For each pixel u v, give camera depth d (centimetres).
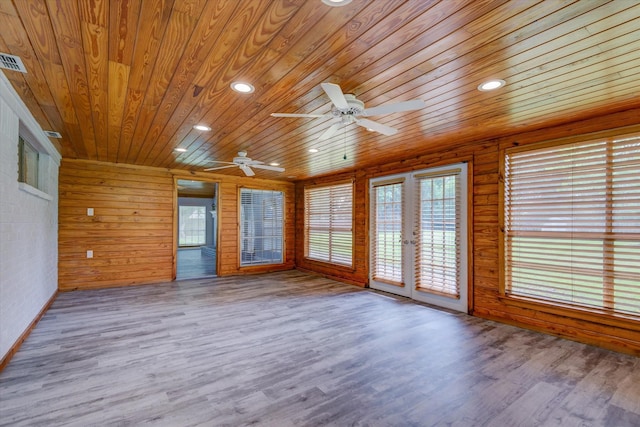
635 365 262
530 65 202
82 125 328
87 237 536
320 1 143
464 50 185
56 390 222
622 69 205
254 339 321
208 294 514
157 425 185
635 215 279
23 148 349
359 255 584
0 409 198
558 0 142
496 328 354
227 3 145
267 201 750
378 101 262
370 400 213
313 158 495
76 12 152
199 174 650
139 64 201
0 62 200
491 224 383
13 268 277
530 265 347
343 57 193
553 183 330
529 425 187
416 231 475
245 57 193
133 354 283
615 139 289
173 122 314
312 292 531
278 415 196
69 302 454
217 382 235
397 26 162
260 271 728
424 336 330
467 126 330
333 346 304
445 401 212
